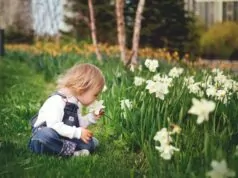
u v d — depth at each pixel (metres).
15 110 5.32
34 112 5.31
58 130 3.69
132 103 4.23
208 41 14.38
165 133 3.04
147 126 3.96
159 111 3.95
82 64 3.84
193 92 4.32
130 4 14.83
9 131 4.54
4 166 3.37
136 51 8.86
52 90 7.47
